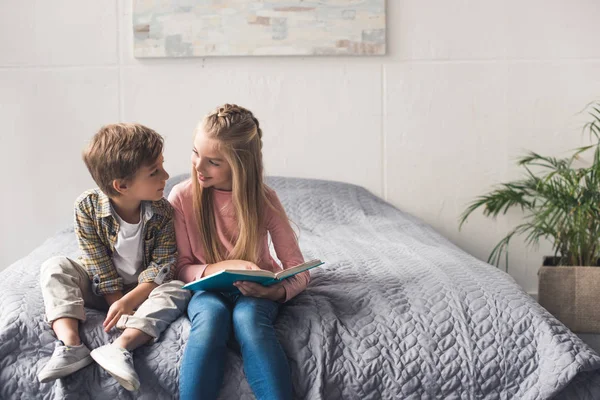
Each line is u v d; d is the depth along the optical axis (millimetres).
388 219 2883
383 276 1990
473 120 3166
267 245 1937
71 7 3121
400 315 1755
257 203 1837
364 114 3166
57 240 2514
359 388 1612
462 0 3113
